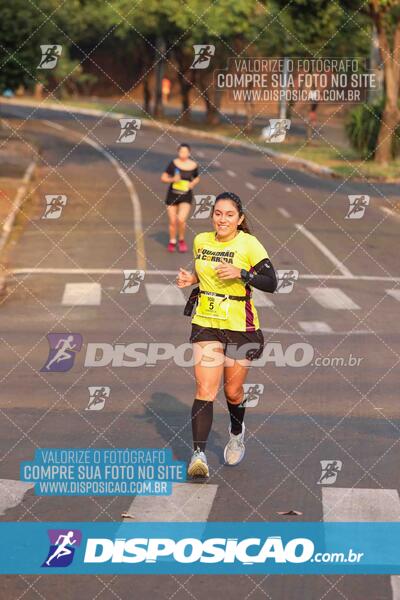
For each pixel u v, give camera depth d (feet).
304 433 56.18
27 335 82.64
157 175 220.43
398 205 177.06
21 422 57.72
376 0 222.07
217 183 205.16
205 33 338.54
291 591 36.55
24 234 142.31
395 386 66.95
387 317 91.40
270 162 259.19
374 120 243.81
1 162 230.89
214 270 47.91
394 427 57.57
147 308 94.38
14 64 201.05
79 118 420.36
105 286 105.70
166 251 128.36
